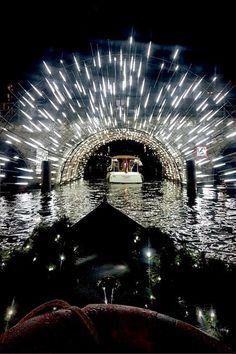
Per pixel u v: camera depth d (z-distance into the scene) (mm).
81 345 1295
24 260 4492
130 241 5430
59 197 18703
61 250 4781
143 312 1552
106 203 5934
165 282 3773
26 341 1321
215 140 23172
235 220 10906
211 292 3492
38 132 23734
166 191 22828
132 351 1373
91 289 4273
